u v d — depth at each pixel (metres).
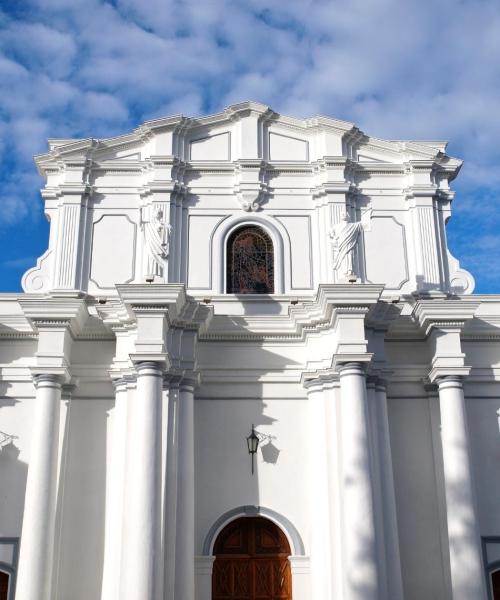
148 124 20.62
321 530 17.41
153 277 17.89
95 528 17.61
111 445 18.19
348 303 17.67
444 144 21.00
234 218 20.23
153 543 15.98
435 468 18.20
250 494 18.05
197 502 17.94
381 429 17.97
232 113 21.06
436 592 17.39
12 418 18.34
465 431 17.67
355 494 16.53
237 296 19.45
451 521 17.12
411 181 20.67
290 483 18.16
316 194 20.39
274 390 18.80
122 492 17.27
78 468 18.02
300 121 21.03
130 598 15.61
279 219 20.31
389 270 19.94
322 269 19.86
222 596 17.55
